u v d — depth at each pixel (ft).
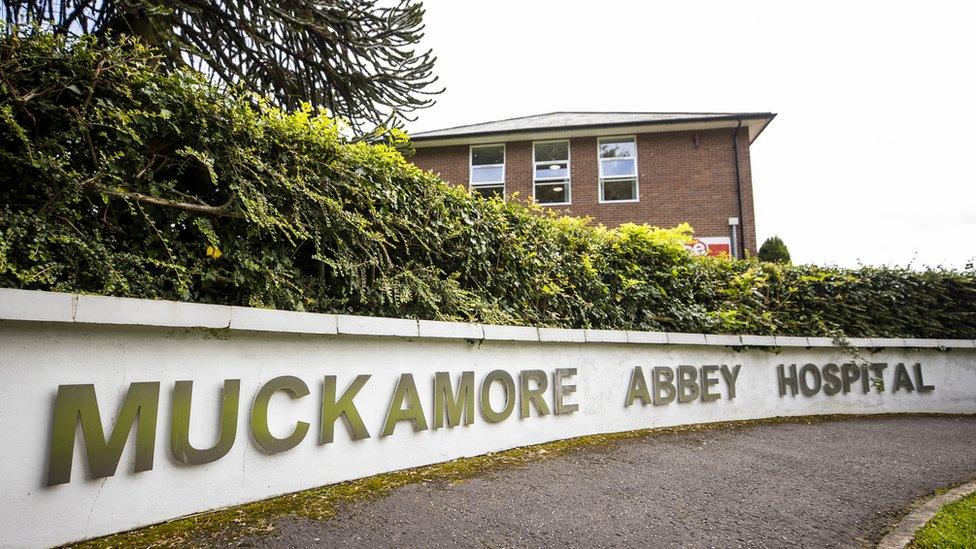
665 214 49.60
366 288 13.01
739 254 46.91
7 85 7.95
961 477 14.10
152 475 8.99
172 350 9.41
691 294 22.97
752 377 22.90
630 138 52.42
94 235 8.88
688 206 49.34
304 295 11.94
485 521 9.89
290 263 11.74
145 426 8.92
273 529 8.95
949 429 21.08
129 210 9.34
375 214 13.24
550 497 11.41
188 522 9.09
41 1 16.83
